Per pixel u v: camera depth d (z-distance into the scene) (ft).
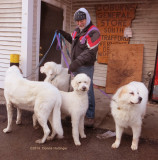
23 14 16.39
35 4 17.13
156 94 16.90
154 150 9.84
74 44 11.50
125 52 19.89
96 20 21.57
